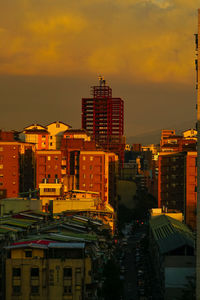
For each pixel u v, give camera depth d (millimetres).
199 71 76125
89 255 79812
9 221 101562
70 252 77438
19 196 166875
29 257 76875
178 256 104938
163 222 145125
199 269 74688
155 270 126188
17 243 79688
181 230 135375
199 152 75500
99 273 87000
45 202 145250
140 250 162375
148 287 113188
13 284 75875
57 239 83375
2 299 76188
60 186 154125
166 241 116188
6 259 76188
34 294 75750
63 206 143500
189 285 88938
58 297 75875
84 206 143875
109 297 87062
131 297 105500
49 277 76062
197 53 77438
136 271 132375
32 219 110062
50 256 77250
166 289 96438
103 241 99500
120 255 148250
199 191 75188
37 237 86438
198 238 74938
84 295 76562
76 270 76125
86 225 104312
